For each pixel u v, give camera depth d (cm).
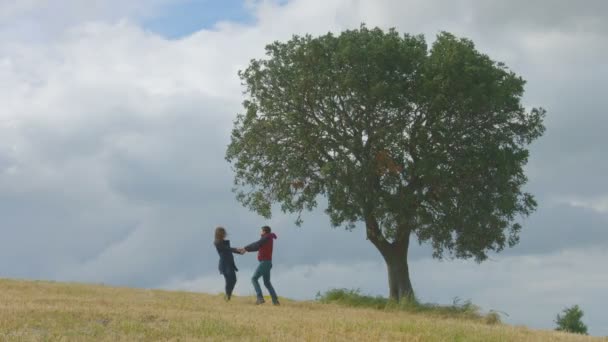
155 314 1719
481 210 3064
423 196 3058
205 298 2530
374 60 3002
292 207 3197
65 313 1627
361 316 2083
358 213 3053
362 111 3048
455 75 2920
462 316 2516
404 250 3234
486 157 3017
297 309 2255
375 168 2994
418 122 3059
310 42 3075
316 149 3108
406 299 2744
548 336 1802
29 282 2884
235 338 1444
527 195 3219
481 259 3216
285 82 3184
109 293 2552
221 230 2481
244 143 3253
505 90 3036
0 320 1491
